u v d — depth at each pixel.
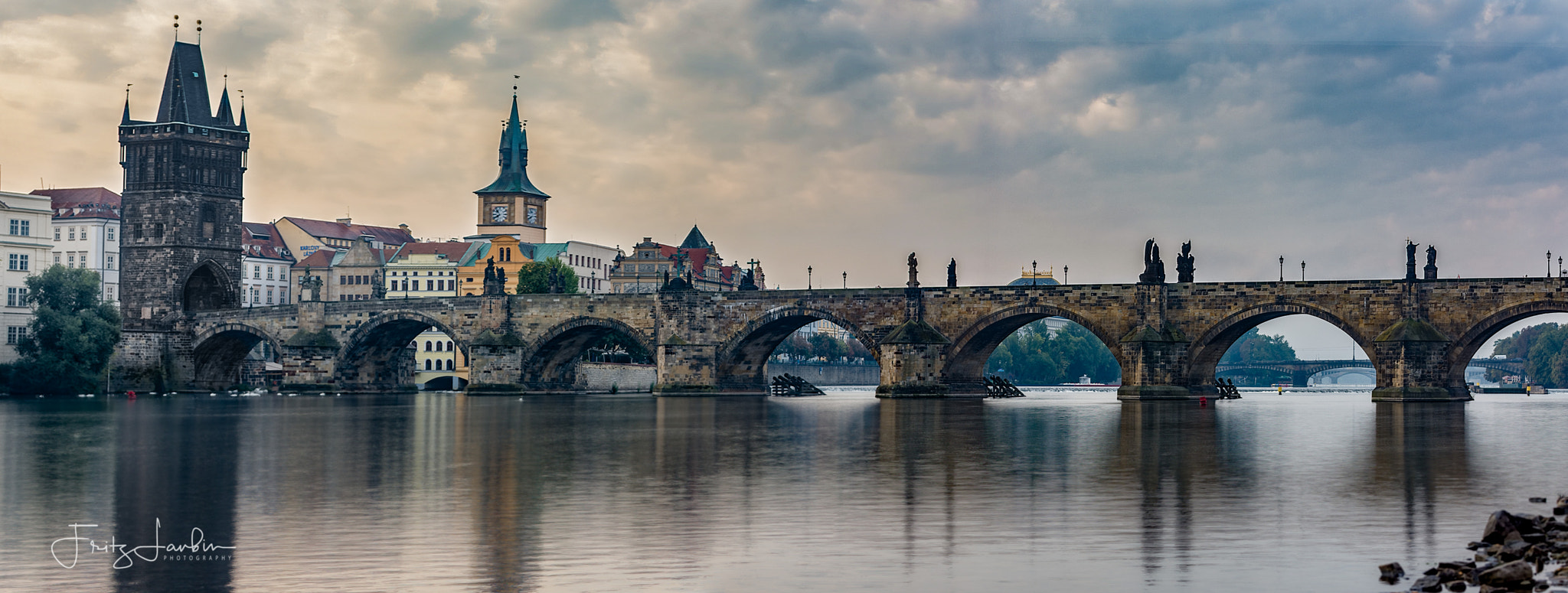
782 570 39.06
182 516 50.09
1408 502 52.03
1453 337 143.38
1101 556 40.75
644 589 36.81
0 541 44.94
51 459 74.50
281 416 126.12
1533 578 34.75
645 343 188.38
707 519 48.44
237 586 37.72
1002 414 126.38
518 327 198.75
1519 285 139.50
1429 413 127.19
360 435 95.00
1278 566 39.09
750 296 180.25
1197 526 46.22
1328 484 58.47
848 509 50.78
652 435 93.38
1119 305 156.75
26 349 189.00
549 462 70.56
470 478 62.41
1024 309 162.12
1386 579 37.22
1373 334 146.38
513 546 43.00
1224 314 153.00
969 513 49.44
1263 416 120.44
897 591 36.44
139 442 87.81
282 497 55.50
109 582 38.38
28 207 194.38
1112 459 70.88
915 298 168.12
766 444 83.62
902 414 126.19
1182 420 112.12
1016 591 36.38
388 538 44.78
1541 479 60.12
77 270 194.62
